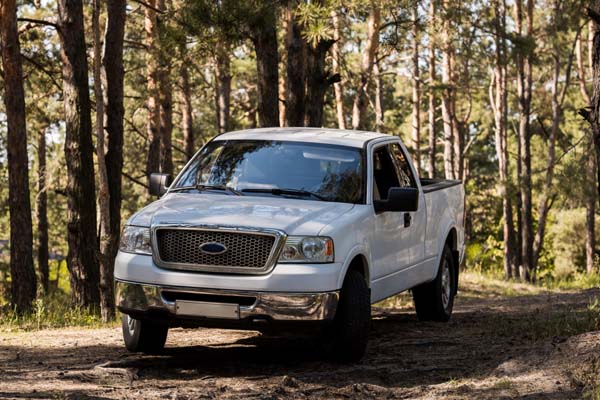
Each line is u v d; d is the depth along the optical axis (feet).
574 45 125.08
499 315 39.19
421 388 23.16
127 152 151.12
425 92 136.46
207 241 24.95
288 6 48.32
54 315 44.88
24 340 32.53
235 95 154.10
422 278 33.50
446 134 141.69
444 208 36.14
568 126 154.30
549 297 48.39
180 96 132.67
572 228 179.01
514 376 24.16
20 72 62.49
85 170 54.13
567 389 22.29
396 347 29.86
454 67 146.10
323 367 26.16
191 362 26.94
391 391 22.91
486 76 151.33
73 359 27.89
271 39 63.62
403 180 32.01
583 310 38.29
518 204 137.69
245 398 22.06
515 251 142.10
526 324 33.40
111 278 45.65
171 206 26.78
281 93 109.19
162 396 22.13
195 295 24.98
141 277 25.32
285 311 24.43
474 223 210.38
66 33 53.57
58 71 86.94
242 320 24.54
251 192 28.17
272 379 24.36
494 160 219.41
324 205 27.17
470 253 191.52
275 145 29.96
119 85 60.29
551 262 206.08
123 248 26.14
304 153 29.50
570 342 25.89
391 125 174.81
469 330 33.91
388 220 29.17
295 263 24.62
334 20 62.39
